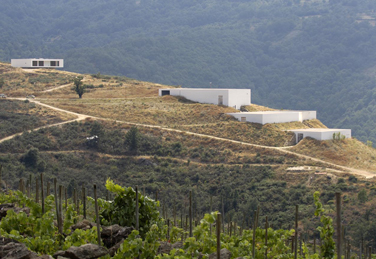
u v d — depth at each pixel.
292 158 101.31
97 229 21.05
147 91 146.38
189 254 20.73
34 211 23.59
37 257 18.25
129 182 93.62
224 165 100.06
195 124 118.00
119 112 122.31
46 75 163.75
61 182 87.00
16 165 92.25
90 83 157.00
